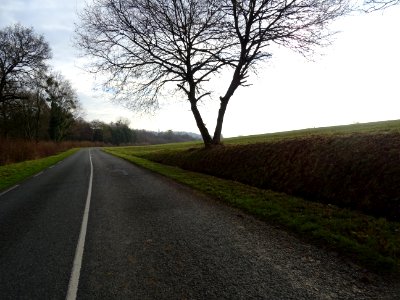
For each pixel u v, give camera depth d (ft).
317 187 29.07
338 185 27.12
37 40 134.51
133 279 14.58
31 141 145.18
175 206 29.60
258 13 53.62
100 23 58.49
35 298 13.17
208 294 12.96
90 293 13.39
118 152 176.65
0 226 24.76
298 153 35.37
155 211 27.81
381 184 23.52
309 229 20.44
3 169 75.72
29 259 17.52
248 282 13.85
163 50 61.46
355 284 13.38
